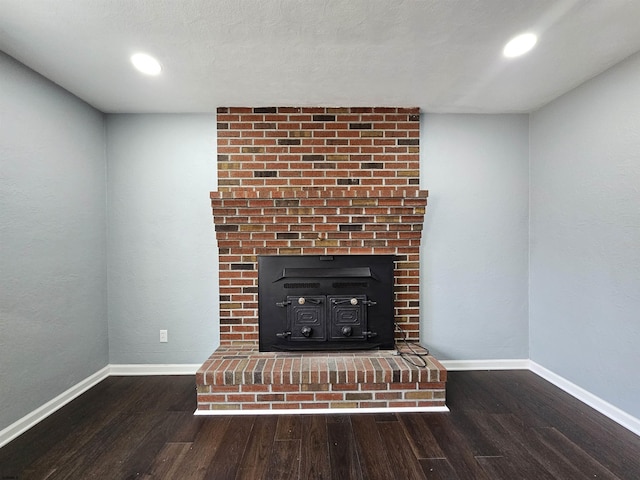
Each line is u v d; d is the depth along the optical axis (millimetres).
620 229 1995
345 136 2666
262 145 2654
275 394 2180
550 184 2555
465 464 1656
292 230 2631
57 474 1599
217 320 2748
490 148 2775
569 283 2381
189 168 2715
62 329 2238
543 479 1554
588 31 1664
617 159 2006
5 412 1845
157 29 1626
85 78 2117
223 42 1741
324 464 1664
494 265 2791
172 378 2668
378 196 2545
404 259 2705
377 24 1601
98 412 2160
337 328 2537
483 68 2039
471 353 2803
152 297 2729
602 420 2041
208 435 1915
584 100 2234
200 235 2727
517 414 2115
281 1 1429
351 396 2186
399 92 2377
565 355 2428
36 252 2037
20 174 1934
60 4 1436
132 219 2707
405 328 2727
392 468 1632
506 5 1474
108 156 2693
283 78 2148
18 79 1920
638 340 1900
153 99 2449
